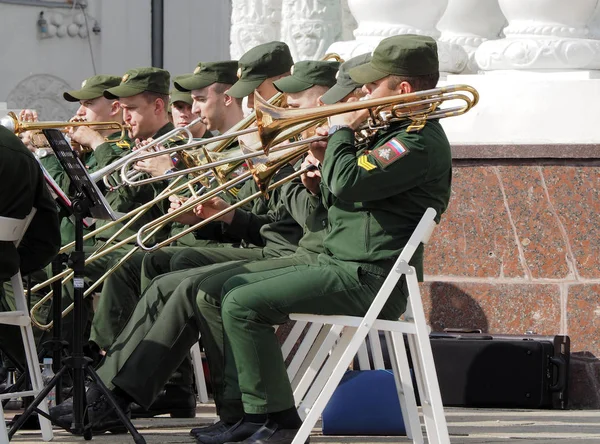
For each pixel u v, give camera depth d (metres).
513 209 16.53
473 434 13.11
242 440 11.52
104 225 14.45
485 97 17.56
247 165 13.81
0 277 11.92
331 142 11.23
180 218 14.28
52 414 12.70
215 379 12.30
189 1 41.84
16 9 39.66
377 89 11.62
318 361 12.38
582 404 15.80
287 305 11.24
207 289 12.26
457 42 21.19
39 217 12.34
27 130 15.52
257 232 14.27
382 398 12.89
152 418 14.98
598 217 16.28
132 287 14.80
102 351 15.17
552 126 17.28
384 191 11.09
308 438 11.66
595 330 16.14
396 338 11.89
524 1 18.30
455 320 16.59
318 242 12.73
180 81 16.81
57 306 12.47
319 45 21.73
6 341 13.25
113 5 40.91
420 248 11.42
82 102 17.95
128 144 16.23
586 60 17.95
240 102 16.77
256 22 23.05
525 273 16.44
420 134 11.20
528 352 15.34
